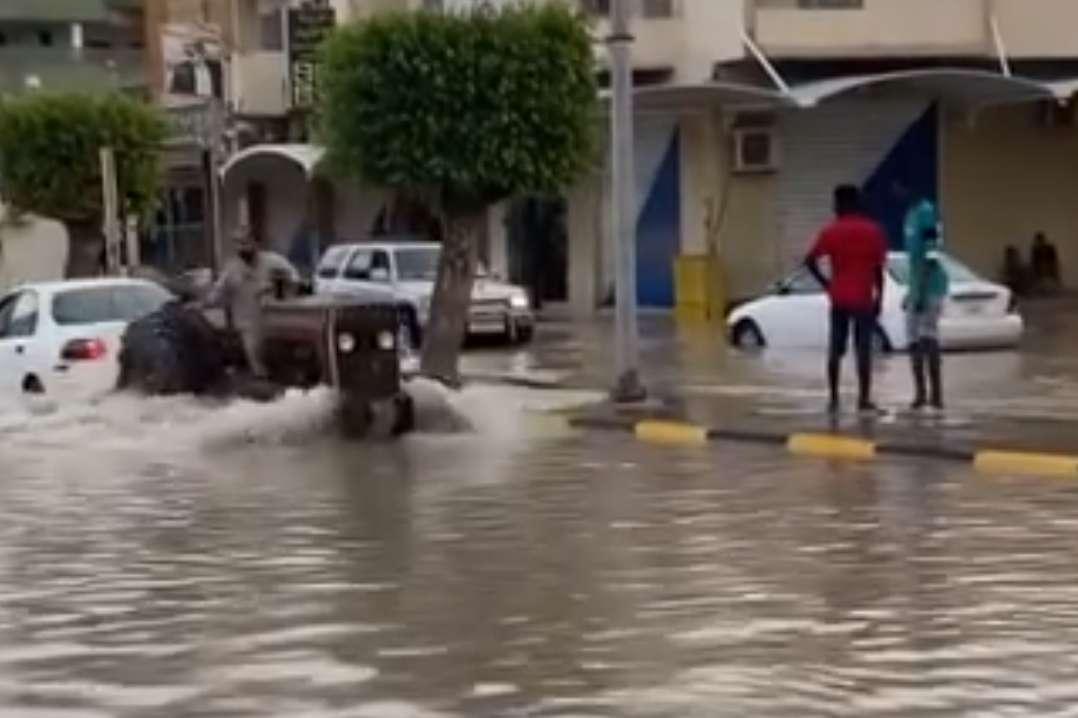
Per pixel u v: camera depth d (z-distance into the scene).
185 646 16.83
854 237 33.22
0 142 60.78
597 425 34.53
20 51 97.19
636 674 15.25
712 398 37.41
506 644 16.48
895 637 16.42
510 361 50.03
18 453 32.97
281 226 79.81
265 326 36.47
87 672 15.93
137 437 34.72
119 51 100.44
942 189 66.25
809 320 49.69
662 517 23.47
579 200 68.56
